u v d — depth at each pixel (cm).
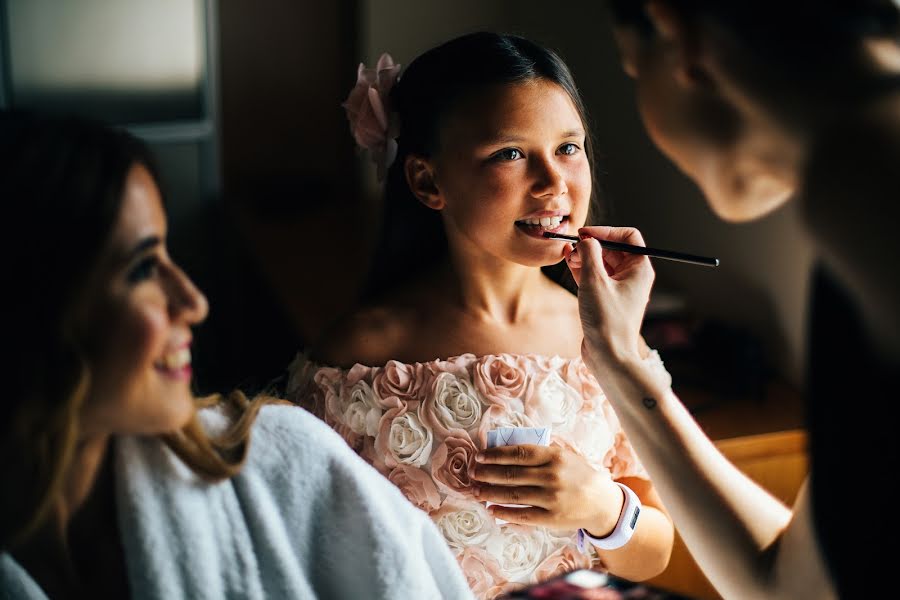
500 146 119
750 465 180
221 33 394
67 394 76
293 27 398
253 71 400
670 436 102
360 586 95
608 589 83
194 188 371
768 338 217
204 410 96
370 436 129
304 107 406
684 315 235
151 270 79
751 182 66
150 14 344
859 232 60
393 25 367
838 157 60
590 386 133
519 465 122
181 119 359
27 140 75
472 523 127
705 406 193
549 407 129
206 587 87
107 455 88
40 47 332
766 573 93
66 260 74
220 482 90
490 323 135
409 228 139
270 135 407
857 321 63
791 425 185
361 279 300
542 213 119
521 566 129
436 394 128
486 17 367
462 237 130
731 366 198
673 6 61
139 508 86
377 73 134
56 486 79
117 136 79
